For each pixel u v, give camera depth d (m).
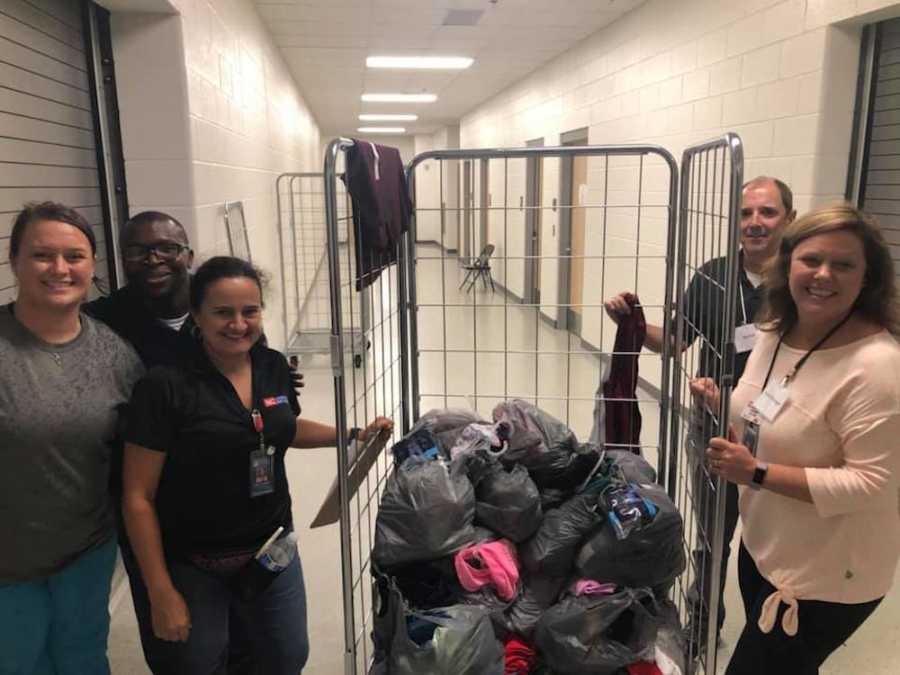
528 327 7.42
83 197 2.56
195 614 1.50
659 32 4.49
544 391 4.92
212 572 1.52
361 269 1.74
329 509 1.72
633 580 1.76
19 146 2.06
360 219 1.69
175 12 2.73
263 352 1.60
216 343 1.45
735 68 3.58
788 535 1.42
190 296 1.46
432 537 1.74
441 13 5.12
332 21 5.33
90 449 1.43
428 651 1.52
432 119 13.84
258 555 1.53
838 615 1.40
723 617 2.16
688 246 2.29
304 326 7.20
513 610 1.78
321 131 16.78
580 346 6.43
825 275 1.31
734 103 3.59
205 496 1.46
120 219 2.84
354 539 2.85
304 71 7.75
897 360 1.28
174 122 2.82
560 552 1.80
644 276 4.86
